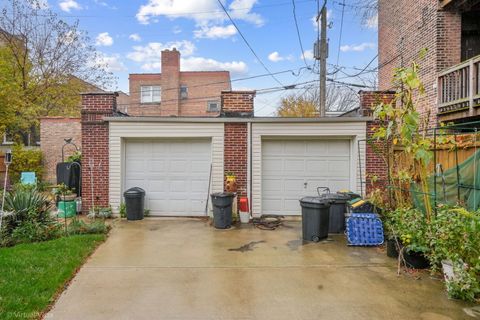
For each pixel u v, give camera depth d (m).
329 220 7.12
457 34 9.78
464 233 4.01
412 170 6.08
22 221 6.35
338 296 4.01
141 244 6.29
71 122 14.75
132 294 4.05
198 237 6.87
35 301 3.70
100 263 5.17
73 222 7.10
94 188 8.95
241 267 5.04
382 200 7.11
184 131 8.92
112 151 8.91
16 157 13.96
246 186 8.88
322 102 13.66
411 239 4.93
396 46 12.48
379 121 8.65
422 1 10.62
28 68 17.73
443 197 5.24
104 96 8.93
